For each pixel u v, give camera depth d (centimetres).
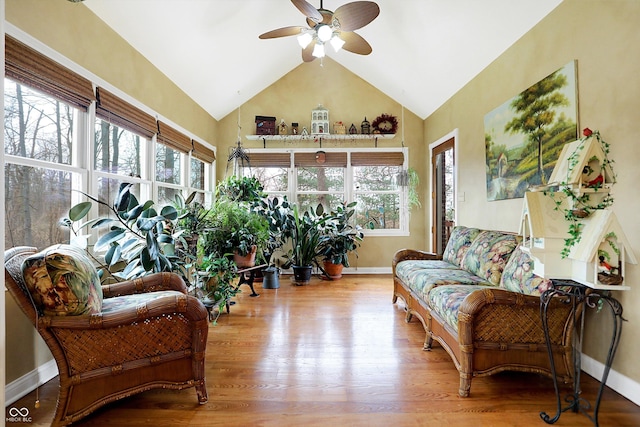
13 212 194
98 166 263
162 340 178
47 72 204
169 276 234
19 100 196
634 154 185
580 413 173
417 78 438
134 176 313
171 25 297
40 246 211
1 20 115
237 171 539
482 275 272
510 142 299
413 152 541
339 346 259
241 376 213
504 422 167
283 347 257
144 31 289
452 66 373
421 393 194
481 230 326
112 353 168
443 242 498
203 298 322
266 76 502
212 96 462
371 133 525
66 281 156
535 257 172
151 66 331
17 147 195
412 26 344
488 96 339
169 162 389
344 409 178
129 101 293
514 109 292
